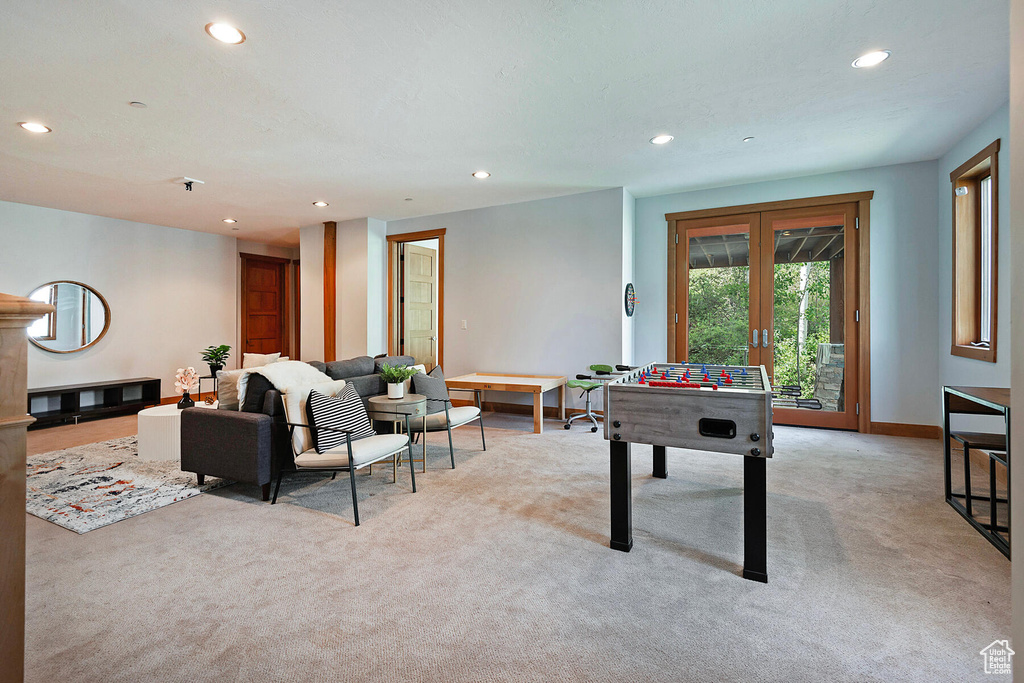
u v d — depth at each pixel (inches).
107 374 242.5
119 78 105.5
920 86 114.6
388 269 259.4
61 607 72.2
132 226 253.0
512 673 58.6
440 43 94.3
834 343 186.9
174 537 96.2
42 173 170.9
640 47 96.7
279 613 70.9
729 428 81.4
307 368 128.6
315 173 174.1
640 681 57.2
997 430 133.3
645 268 217.9
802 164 172.6
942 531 97.2
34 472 138.4
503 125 134.2
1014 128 38.7
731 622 68.4
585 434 186.2
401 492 122.0
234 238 303.3
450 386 203.0
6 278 209.6
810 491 120.5
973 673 57.7
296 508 111.3
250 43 93.2
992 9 85.3
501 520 104.3
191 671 58.7
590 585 78.3
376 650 62.7
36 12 82.4
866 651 62.0
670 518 104.7
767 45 96.5
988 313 147.4
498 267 227.8
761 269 196.4
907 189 172.9
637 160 165.6
